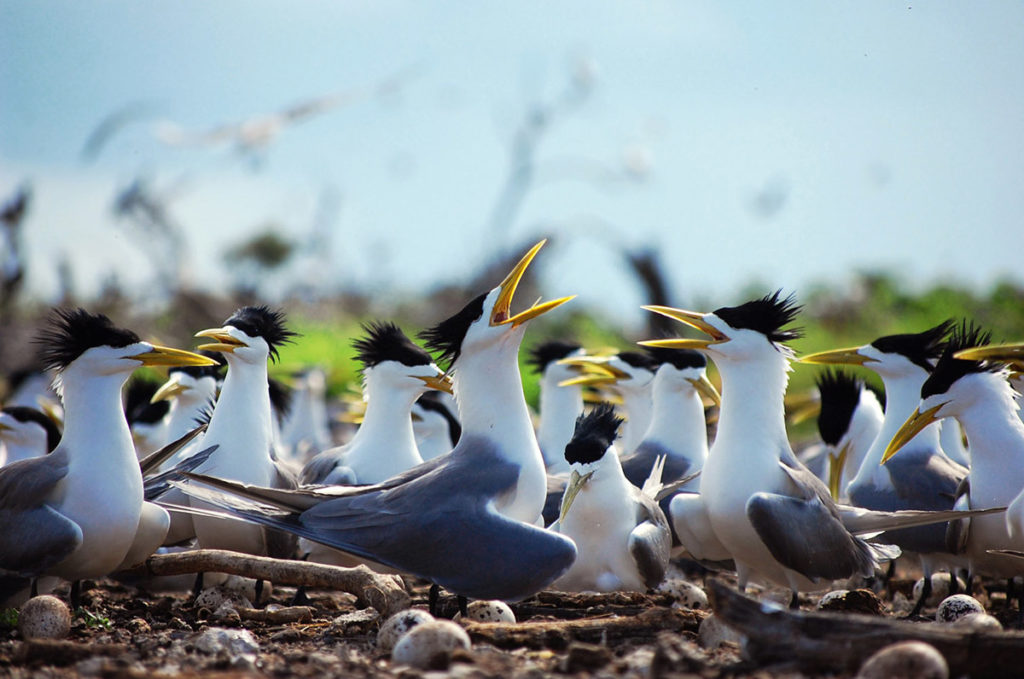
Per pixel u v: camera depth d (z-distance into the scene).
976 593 14.23
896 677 7.94
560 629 10.03
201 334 13.45
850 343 38.41
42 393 23.67
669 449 15.44
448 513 11.04
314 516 11.59
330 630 11.21
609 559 12.38
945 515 12.01
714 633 9.96
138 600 13.24
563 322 41.41
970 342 12.87
